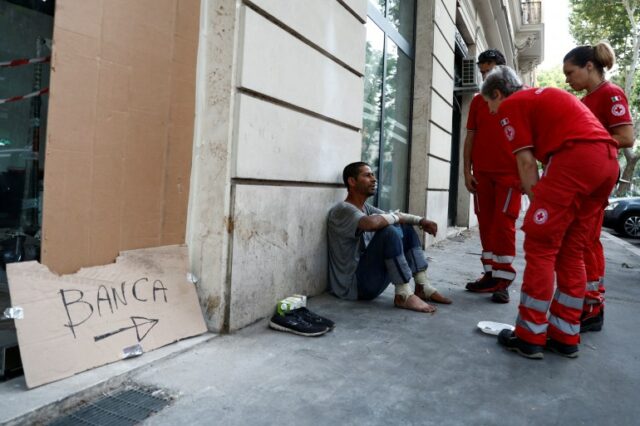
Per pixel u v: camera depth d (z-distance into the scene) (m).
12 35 2.15
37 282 1.92
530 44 17.31
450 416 1.84
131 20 2.27
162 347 2.33
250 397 1.91
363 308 3.35
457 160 10.52
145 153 2.39
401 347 2.59
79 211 2.09
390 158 5.90
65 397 1.74
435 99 6.67
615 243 9.12
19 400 1.68
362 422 1.76
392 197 6.05
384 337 2.74
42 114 2.26
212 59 2.63
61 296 1.99
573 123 2.44
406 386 2.10
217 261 2.61
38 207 2.27
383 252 3.34
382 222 3.31
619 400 2.06
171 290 2.50
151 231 2.45
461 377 2.23
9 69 2.16
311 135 3.38
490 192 3.92
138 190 2.37
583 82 3.10
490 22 11.48
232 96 2.59
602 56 3.01
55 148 1.98
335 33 3.63
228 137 2.58
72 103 2.04
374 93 5.29
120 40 2.23
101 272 2.19
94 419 1.70
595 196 2.49
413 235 3.66
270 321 2.80
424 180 6.48
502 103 2.66
